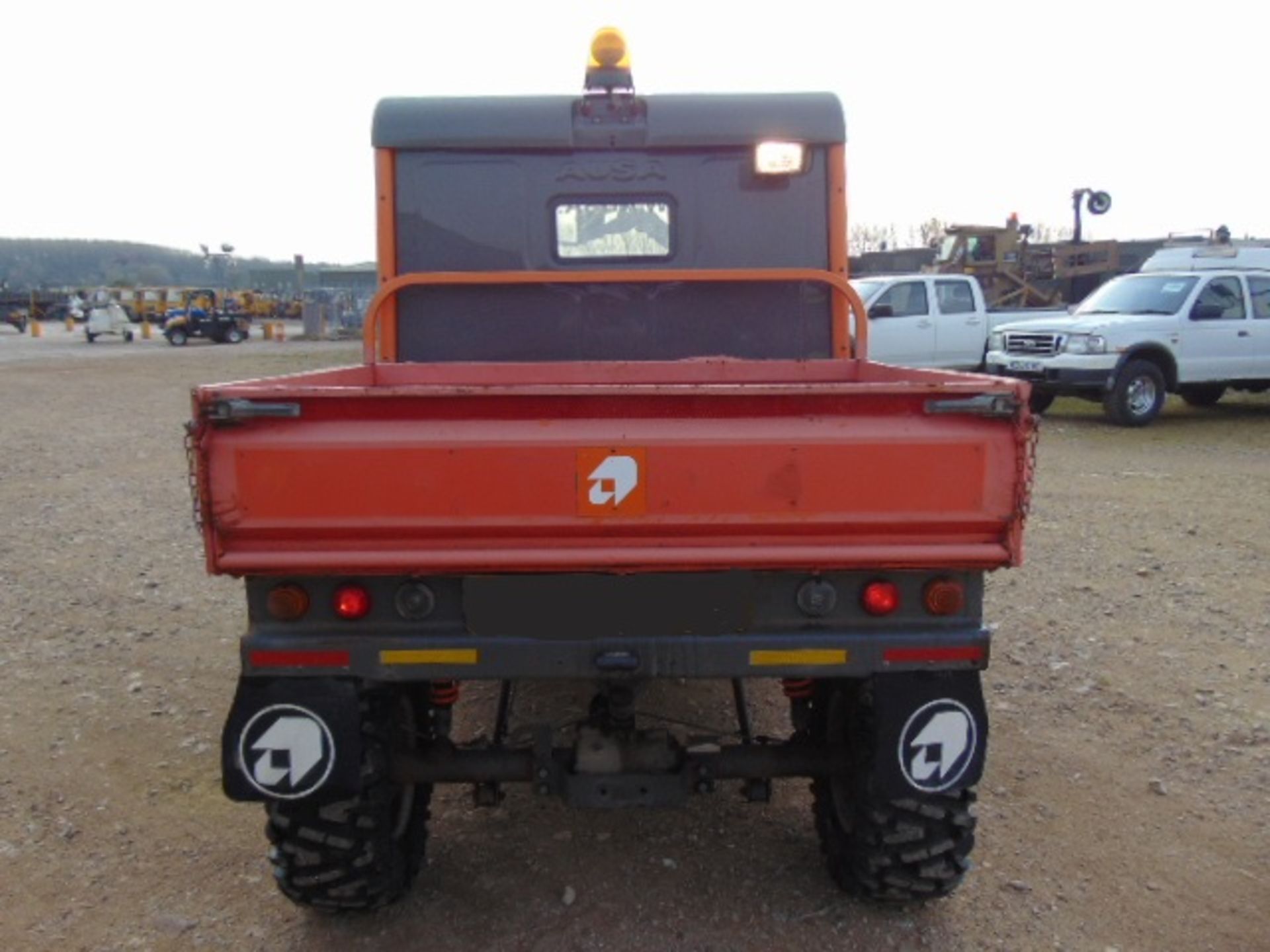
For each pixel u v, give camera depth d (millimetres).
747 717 3838
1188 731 4793
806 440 2852
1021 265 22891
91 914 3504
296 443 2811
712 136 4711
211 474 2807
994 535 2934
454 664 2939
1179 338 14211
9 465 12016
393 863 3389
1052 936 3365
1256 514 8867
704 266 4832
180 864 3809
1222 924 3434
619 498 2859
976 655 2986
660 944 3314
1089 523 8562
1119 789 4297
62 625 6363
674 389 2834
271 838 3248
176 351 36562
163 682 5488
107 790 4352
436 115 4688
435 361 4848
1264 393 18719
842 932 3375
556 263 4820
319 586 2938
